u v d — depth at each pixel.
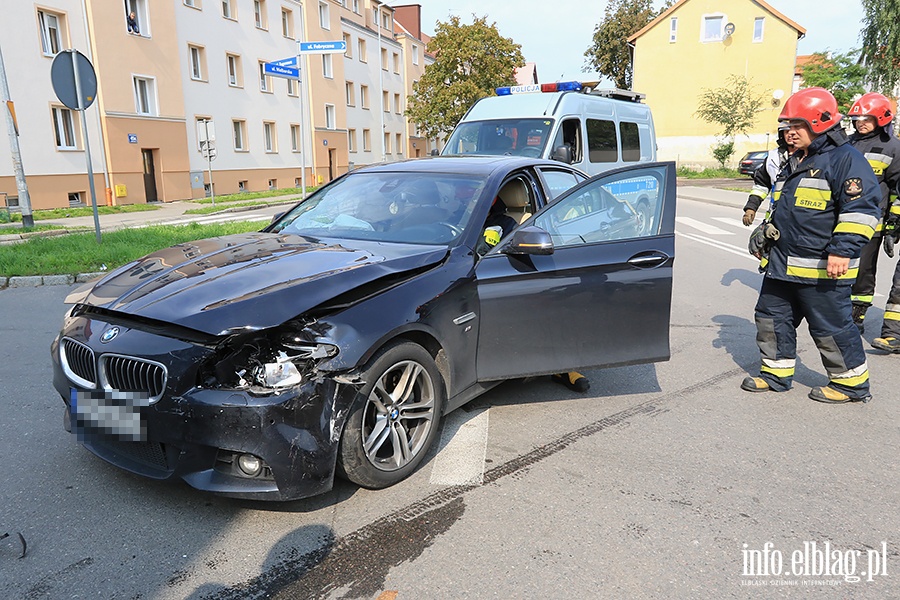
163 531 2.78
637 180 4.05
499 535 2.78
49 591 2.39
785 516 2.97
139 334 2.81
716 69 37.56
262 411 2.63
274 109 30.78
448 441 3.69
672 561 2.62
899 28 34.69
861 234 3.93
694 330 6.22
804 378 4.92
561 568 2.56
